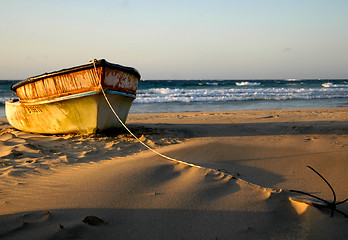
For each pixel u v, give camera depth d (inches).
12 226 92.4
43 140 254.5
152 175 147.3
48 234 86.8
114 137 263.6
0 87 1627.7
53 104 257.3
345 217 96.3
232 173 154.9
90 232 90.4
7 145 225.6
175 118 463.8
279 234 89.9
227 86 2021.4
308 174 153.4
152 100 943.7
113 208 109.0
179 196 120.0
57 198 119.1
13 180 144.6
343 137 243.4
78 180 142.5
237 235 90.1
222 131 290.2
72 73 240.4
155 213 105.0
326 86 2028.8
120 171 154.0
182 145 221.6
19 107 291.4
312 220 95.3
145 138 250.5
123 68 254.8
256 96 1091.9
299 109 649.0
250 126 314.7
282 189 123.5
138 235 90.1
